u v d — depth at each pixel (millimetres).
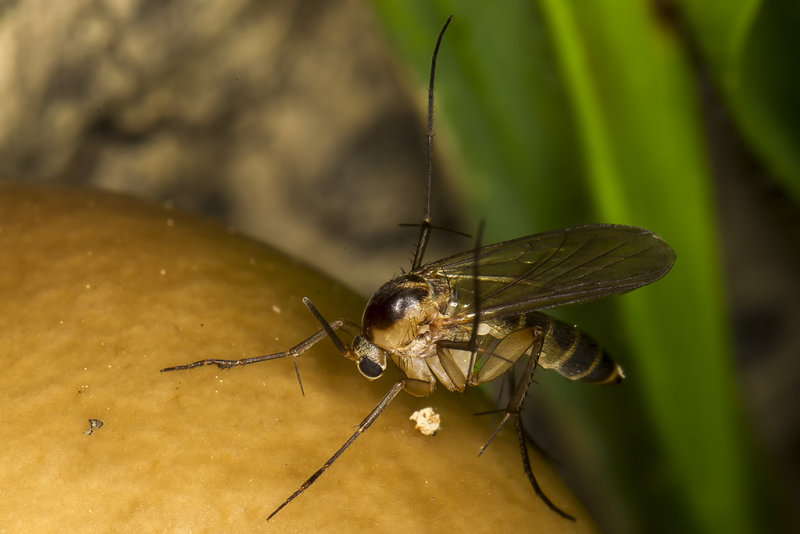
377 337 61
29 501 58
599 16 64
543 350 63
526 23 66
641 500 67
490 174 67
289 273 63
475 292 61
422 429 60
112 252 62
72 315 60
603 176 65
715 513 66
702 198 65
